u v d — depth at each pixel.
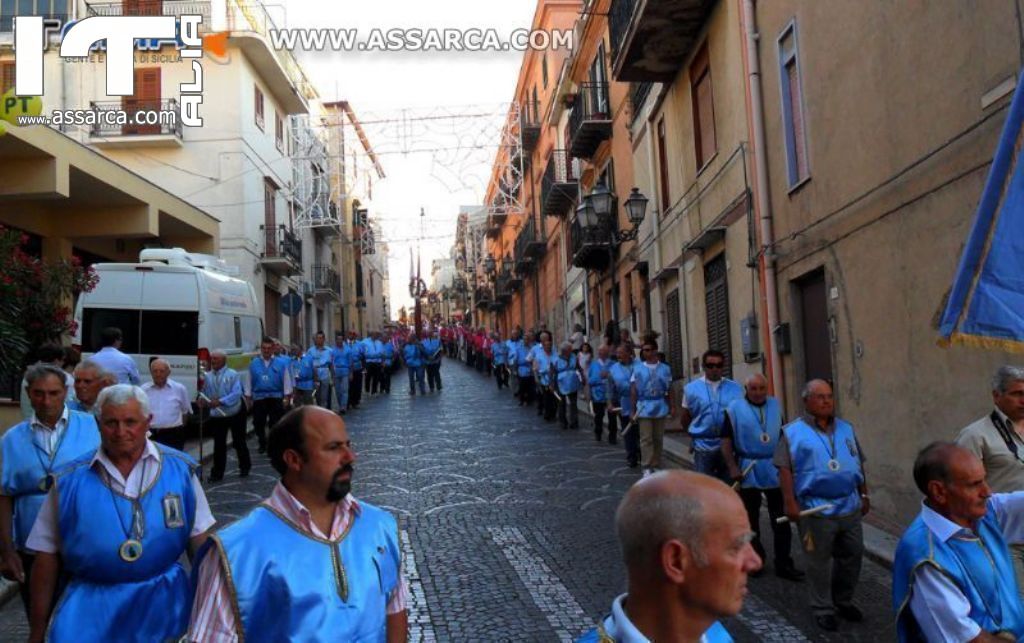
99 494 3.61
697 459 8.43
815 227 9.74
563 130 30.12
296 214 34.50
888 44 7.90
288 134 33.34
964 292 4.84
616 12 15.66
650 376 11.33
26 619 5.98
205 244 23.72
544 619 5.75
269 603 2.50
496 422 18.47
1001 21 6.17
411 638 5.43
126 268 15.04
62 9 24.84
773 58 10.84
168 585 3.67
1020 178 4.74
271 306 30.58
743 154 11.80
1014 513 3.99
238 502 10.05
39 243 18.81
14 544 4.63
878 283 8.28
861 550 5.68
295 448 2.66
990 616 3.20
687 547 1.77
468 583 6.62
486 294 57.81
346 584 2.60
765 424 6.95
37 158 15.16
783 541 6.81
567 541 7.90
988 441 4.62
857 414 8.84
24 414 7.65
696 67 14.32
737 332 12.51
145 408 3.71
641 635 1.82
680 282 15.89
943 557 3.21
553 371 17.67
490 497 10.05
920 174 7.41
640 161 19.05
